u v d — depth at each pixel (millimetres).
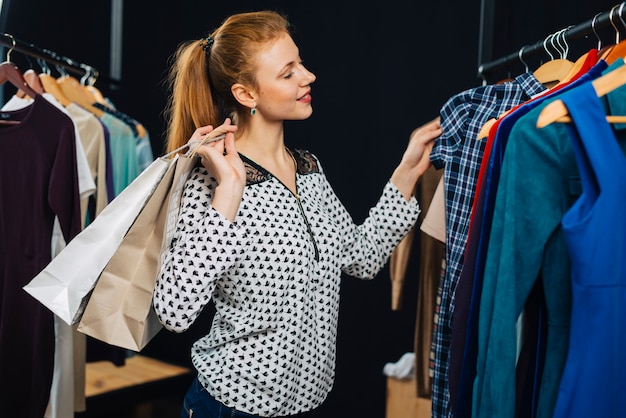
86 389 2656
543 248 988
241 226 1253
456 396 1140
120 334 1251
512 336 969
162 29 3338
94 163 2318
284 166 1448
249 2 2994
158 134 3387
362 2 2684
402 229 1583
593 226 902
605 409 915
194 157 1334
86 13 3311
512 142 1000
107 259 1244
